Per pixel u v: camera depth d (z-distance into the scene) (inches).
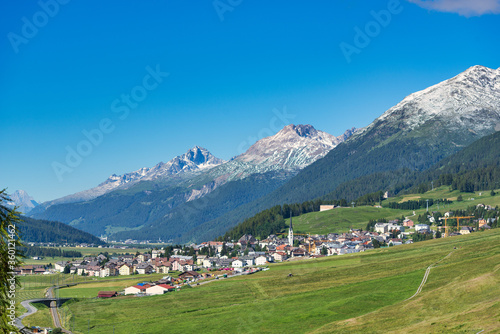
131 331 5910.4
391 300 5679.1
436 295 5049.2
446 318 4205.2
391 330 4288.9
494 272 5177.2
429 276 6422.2
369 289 6412.4
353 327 4685.0
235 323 5782.5
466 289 4901.6
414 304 4990.2
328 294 6609.3
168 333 5693.9
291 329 5211.6
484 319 3873.0
